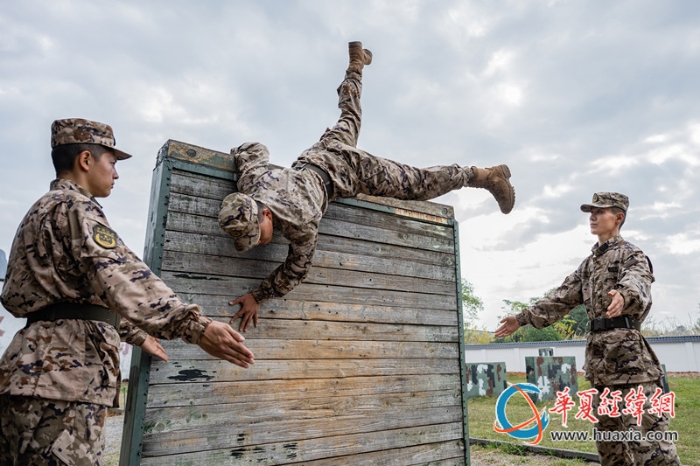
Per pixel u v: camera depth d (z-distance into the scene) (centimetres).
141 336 235
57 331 168
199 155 280
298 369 296
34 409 158
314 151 300
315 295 314
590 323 334
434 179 328
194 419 254
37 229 173
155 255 257
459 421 373
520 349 2419
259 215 246
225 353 167
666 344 2042
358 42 345
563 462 458
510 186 370
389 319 349
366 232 350
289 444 283
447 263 398
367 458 316
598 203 343
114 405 179
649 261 319
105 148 200
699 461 430
